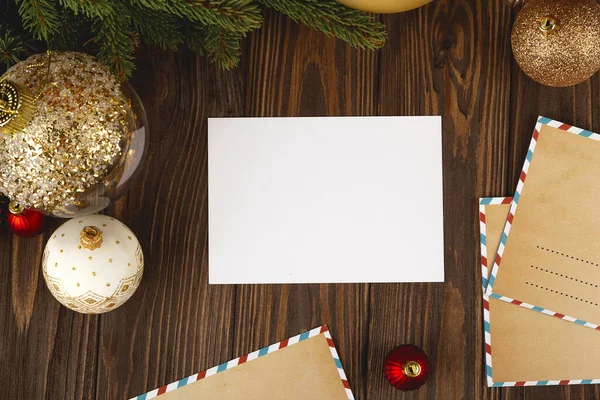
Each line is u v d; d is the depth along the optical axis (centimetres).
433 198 77
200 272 77
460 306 77
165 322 77
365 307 77
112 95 56
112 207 77
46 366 76
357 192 77
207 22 63
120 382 76
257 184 77
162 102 77
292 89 77
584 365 77
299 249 77
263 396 76
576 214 77
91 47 75
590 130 77
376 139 77
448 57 77
